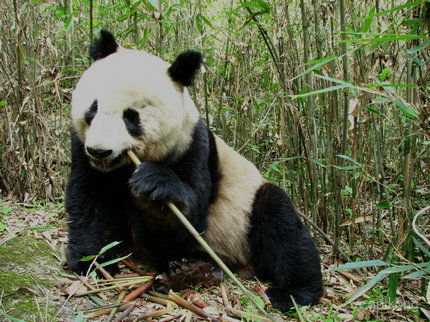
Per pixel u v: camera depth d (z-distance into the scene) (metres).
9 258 2.81
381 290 3.47
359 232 4.41
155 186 2.61
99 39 3.12
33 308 2.36
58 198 4.43
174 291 3.03
